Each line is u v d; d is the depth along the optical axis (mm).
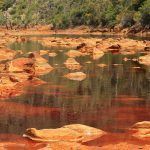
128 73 34688
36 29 141750
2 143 15445
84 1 137125
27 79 30922
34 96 24922
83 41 68375
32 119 19406
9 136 16500
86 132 16844
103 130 17484
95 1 132000
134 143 15664
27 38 87750
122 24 107312
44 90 26875
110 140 16047
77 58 47219
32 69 34312
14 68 33656
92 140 16031
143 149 14562
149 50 56406
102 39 70250
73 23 132375
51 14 149500
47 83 29641
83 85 28828
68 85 28844
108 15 118000
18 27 154750
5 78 29031
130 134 16922
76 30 126688
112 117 19859
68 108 21844
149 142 15828
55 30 133500
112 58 46969
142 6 100500
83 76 33000
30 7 161500
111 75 33531
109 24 116438
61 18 136750
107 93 25953
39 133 16109
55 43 71125
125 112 20953
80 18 130875
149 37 81625
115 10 118500
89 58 47156
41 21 150000
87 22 126562
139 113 20703
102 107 22078
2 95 25188
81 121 19062
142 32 94750
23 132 17078
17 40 81812
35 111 21062
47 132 16203
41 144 15422
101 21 121375
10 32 126125
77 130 16859
